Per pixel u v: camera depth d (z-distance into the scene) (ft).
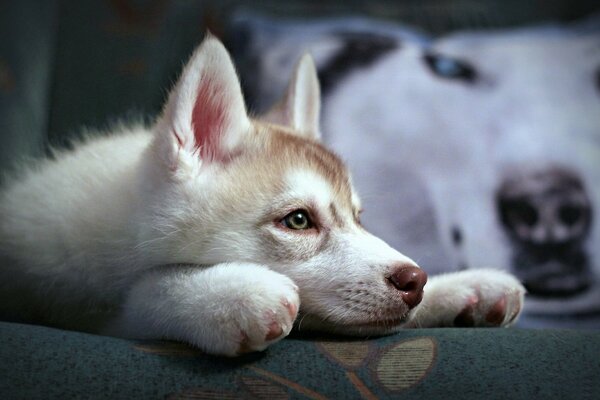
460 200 2.30
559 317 2.20
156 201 1.58
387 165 2.34
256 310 1.27
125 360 1.24
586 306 2.20
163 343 1.32
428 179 2.32
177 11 2.89
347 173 1.74
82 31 2.83
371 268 1.52
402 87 2.44
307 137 1.83
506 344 1.28
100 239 1.62
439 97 2.43
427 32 2.84
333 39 2.57
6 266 1.68
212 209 1.56
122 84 2.75
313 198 1.60
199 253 1.55
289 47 2.56
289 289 1.33
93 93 2.74
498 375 1.22
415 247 2.27
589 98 2.43
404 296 1.49
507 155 2.35
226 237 1.54
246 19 2.69
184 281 1.42
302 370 1.24
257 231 1.55
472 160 2.34
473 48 2.56
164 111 1.58
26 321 1.74
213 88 1.59
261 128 1.71
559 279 2.23
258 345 1.27
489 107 2.42
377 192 2.30
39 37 2.75
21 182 1.82
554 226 2.27
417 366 1.24
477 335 1.32
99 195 1.66
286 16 2.82
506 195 2.31
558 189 2.30
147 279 1.52
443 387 1.20
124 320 1.52
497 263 2.25
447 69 2.50
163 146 1.57
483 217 2.29
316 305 1.52
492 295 1.58
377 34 2.63
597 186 2.30
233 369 1.24
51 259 1.65
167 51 2.80
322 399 1.19
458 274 1.66
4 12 2.67
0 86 2.57
